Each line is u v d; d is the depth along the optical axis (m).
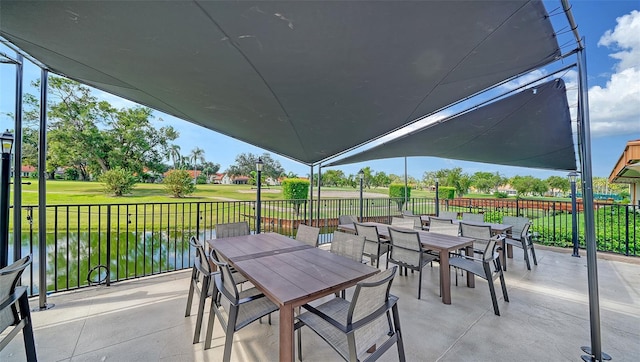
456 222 4.89
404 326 2.59
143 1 1.40
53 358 2.09
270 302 2.18
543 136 4.28
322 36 1.80
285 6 1.48
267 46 1.90
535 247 5.83
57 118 11.14
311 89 2.68
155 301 3.13
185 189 12.91
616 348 2.27
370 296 1.62
